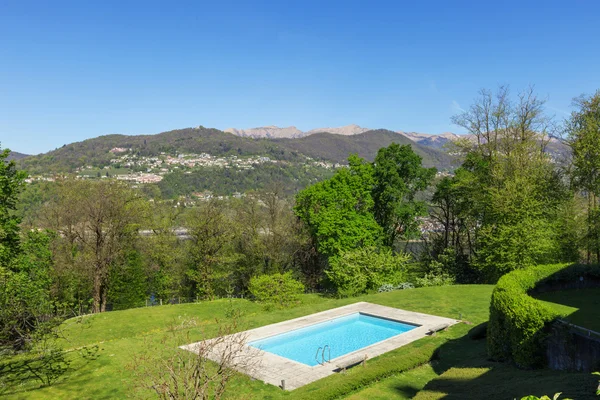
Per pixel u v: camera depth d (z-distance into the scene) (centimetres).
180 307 3019
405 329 2142
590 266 1931
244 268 4278
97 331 2450
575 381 905
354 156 3844
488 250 2981
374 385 1346
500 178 3098
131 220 3572
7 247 2158
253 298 4016
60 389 1355
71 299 3562
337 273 3341
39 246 2480
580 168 2906
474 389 1060
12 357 1591
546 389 884
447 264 3556
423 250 4378
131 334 2436
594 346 1008
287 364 1581
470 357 1513
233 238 4094
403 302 2575
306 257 4356
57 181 3619
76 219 3403
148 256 4200
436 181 4106
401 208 3694
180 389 959
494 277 3088
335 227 3559
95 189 3378
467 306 2398
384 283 3209
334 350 1861
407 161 3756
